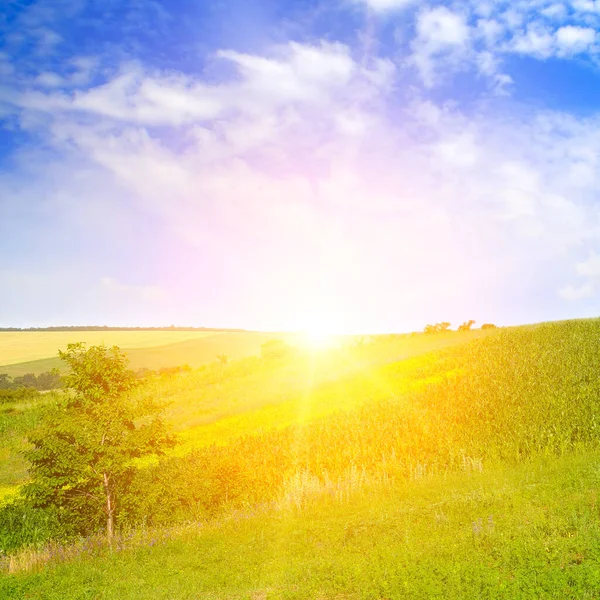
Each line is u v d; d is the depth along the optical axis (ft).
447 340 178.60
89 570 40.34
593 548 27.25
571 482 44.14
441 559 29.66
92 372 55.16
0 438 136.36
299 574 31.94
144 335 480.64
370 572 28.91
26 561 45.44
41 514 58.44
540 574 24.88
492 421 75.61
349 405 111.55
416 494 51.98
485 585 24.62
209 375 210.18
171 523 56.44
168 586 33.78
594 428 66.03
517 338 144.56
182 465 70.90
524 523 34.45
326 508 52.65
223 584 33.55
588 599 22.47
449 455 67.05
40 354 394.11
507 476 53.06
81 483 53.52
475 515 39.52
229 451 81.61
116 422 54.39
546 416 72.49
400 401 98.63
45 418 55.26
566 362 105.09
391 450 73.61
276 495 64.54
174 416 143.84
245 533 47.16
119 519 54.39
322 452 76.84
